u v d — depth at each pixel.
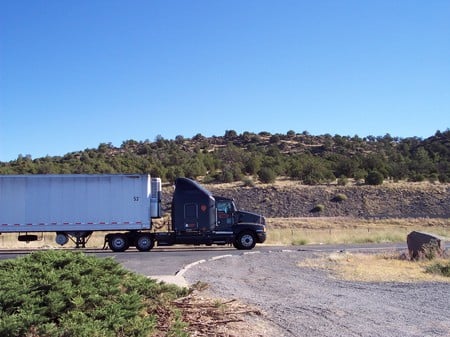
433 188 69.06
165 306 9.44
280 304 12.07
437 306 12.04
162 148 116.12
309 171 77.56
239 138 132.50
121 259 23.27
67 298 7.68
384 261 21.47
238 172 77.12
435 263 19.67
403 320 10.52
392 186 70.19
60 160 95.06
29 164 83.31
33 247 34.44
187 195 31.00
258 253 26.16
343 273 17.84
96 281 8.70
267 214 63.56
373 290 14.37
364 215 62.84
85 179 30.81
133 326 7.53
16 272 8.52
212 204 30.98
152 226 32.09
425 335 9.30
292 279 16.47
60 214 30.62
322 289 14.48
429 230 49.28
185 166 80.50
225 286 14.69
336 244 35.09
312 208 64.44
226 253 27.28
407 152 109.06
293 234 41.31
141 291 9.48
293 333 9.34
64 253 9.70
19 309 7.24
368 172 79.06
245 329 9.34
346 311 11.35
